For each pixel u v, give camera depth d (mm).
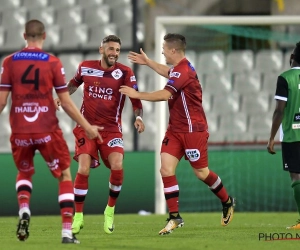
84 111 29297
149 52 60969
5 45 63312
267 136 57625
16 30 63812
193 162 28969
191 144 28438
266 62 59531
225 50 59438
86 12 63656
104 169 45469
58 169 22672
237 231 30219
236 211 46062
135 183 45781
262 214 43031
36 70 22156
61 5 64125
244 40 59562
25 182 23031
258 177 46062
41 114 22203
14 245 22844
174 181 28141
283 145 29719
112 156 28781
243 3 61688
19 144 22391
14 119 22328
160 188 43906
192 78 28141
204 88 59125
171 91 27609
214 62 59312
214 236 27547
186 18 44000
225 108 58594
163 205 44031
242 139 57812
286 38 57094
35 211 45344
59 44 62500
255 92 58938
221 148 53469
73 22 63406
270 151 30016
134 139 54000
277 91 29281
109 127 29125
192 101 28312
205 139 28781
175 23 44031
